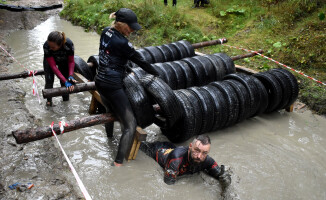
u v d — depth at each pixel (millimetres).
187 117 4832
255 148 5168
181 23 11406
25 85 7199
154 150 4730
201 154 3729
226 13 11828
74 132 5414
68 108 6277
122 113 4332
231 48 9680
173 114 4539
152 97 4617
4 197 3709
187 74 6559
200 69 6676
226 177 4082
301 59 8219
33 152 4664
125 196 3967
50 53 5012
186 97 5012
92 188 4074
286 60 8430
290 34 9609
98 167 4520
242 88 5617
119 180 4262
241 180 4344
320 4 10320
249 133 5672
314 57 8133
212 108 5180
